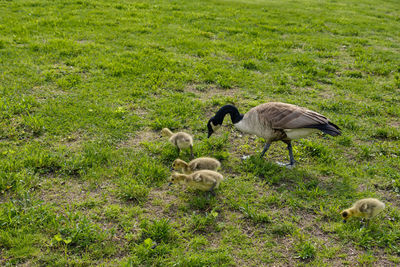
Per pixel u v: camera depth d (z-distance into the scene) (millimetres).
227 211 3619
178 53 6039
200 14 8688
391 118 4727
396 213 3639
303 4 11633
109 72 5137
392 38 8180
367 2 13039
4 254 3275
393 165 4066
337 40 7488
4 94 4582
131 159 3957
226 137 4266
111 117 4410
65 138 4117
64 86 4785
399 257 3404
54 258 3273
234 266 3320
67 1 8883
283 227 3514
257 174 3912
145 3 9477
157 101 4711
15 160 3797
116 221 3498
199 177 3613
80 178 3766
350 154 4191
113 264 3277
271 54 6316
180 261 3271
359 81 5434
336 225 3557
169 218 3539
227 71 5367
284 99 4930
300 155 4137
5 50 5422
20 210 3477
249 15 9148
